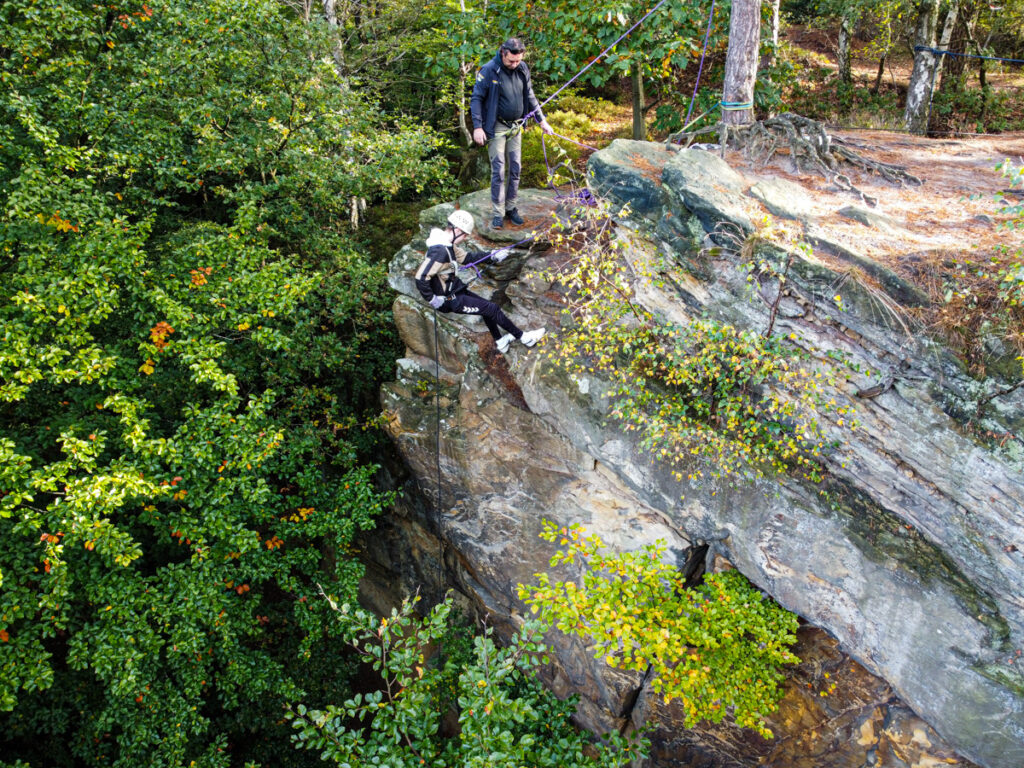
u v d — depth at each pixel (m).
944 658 5.66
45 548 6.69
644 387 6.71
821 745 6.59
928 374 5.27
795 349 5.71
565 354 6.85
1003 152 8.42
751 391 6.28
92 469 6.62
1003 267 5.07
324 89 9.28
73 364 6.57
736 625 6.24
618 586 6.00
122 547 6.17
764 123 7.52
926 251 5.58
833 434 5.84
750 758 6.97
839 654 6.55
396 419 9.07
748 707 6.06
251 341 9.12
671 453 6.40
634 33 8.57
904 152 8.57
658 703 7.34
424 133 10.90
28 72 8.14
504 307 8.26
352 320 10.36
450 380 8.69
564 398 7.43
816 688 6.61
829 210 6.46
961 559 5.53
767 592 6.64
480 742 4.94
